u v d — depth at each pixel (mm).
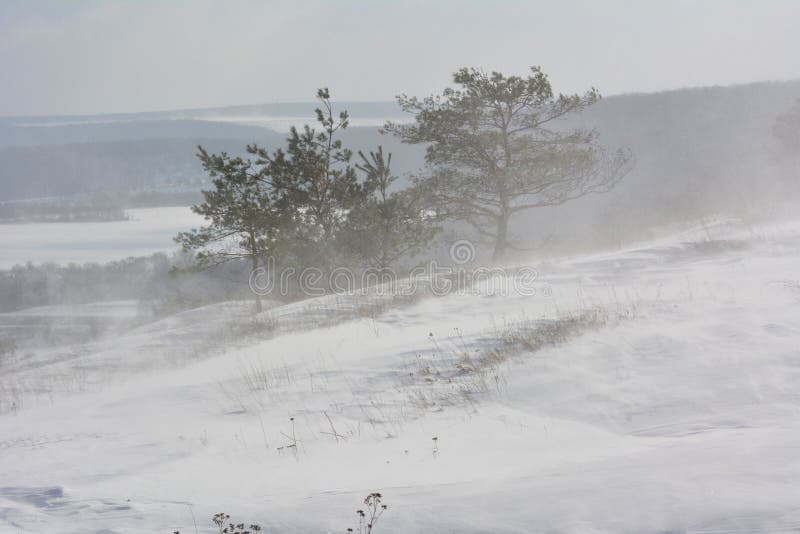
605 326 9953
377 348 11758
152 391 10914
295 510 4316
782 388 6473
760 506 3129
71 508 5027
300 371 10773
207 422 8562
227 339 15586
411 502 4129
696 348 8125
